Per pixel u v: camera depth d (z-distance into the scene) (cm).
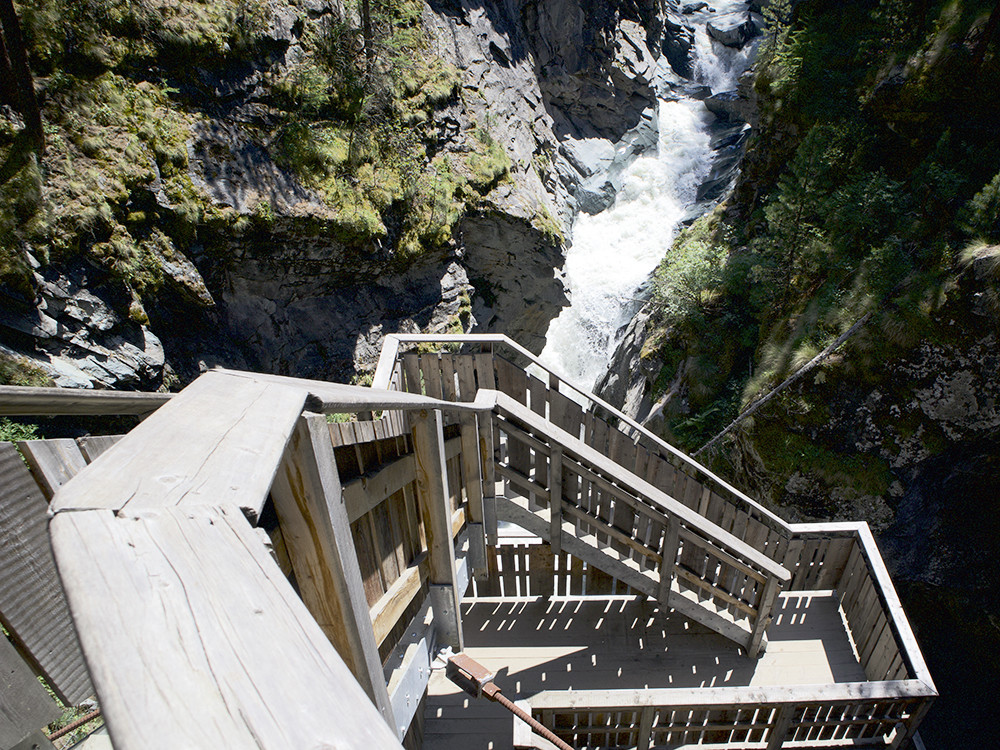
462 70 1912
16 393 116
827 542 541
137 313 1130
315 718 54
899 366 1301
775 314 1627
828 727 413
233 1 1306
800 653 509
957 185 1377
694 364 1722
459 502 398
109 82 1157
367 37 1499
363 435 230
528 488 463
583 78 2527
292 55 1401
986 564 1325
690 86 2923
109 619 59
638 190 2538
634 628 522
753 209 2019
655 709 377
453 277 1717
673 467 531
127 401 156
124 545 69
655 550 475
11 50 1003
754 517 549
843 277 1470
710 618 491
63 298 1040
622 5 2686
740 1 3125
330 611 174
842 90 1761
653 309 2011
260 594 68
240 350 1337
